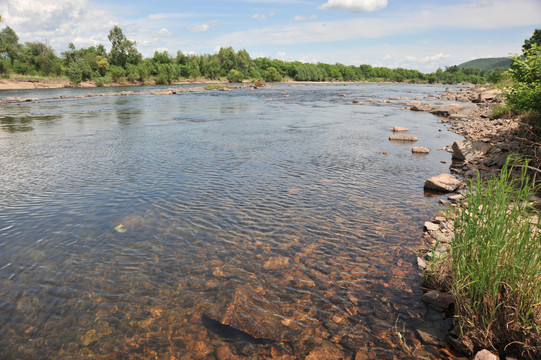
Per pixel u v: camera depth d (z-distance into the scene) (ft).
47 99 191.62
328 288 21.36
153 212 33.60
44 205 35.50
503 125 74.90
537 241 16.80
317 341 17.01
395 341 16.98
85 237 28.30
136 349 16.67
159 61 511.81
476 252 18.38
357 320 18.53
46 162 54.03
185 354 16.31
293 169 50.24
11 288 21.48
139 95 226.17
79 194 38.88
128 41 475.31
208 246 26.78
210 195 38.58
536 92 43.78
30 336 17.58
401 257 24.94
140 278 22.52
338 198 37.76
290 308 19.47
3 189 40.57
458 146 57.31
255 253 25.71
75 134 81.00
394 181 44.45
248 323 18.20
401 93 261.65
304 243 27.22
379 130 88.63
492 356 14.97
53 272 23.25
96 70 417.28
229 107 148.25
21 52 385.50
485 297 16.92
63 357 16.24
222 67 560.61
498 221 17.99
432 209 34.27
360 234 28.73
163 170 49.26
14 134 80.94
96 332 17.83
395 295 20.65
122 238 28.12
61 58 428.97
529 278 16.21
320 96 219.20
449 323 18.20
